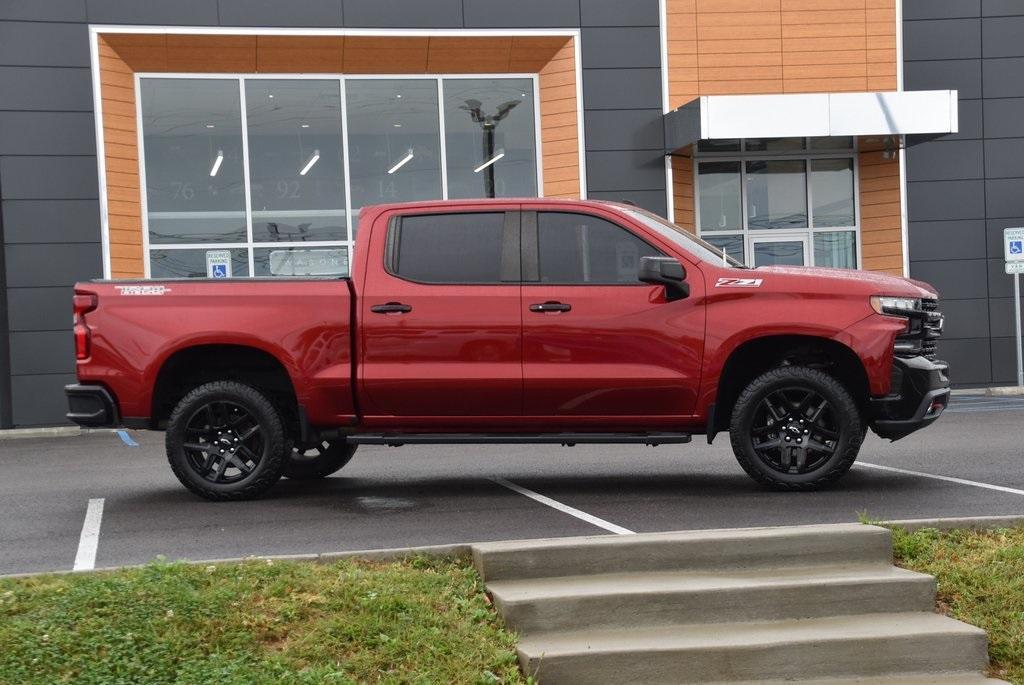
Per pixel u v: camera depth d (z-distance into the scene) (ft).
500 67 63.05
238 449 28.68
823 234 66.69
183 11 59.36
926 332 28.40
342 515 26.27
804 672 18.38
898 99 60.29
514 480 31.99
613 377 27.50
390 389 27.76
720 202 66.08
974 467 31.76
